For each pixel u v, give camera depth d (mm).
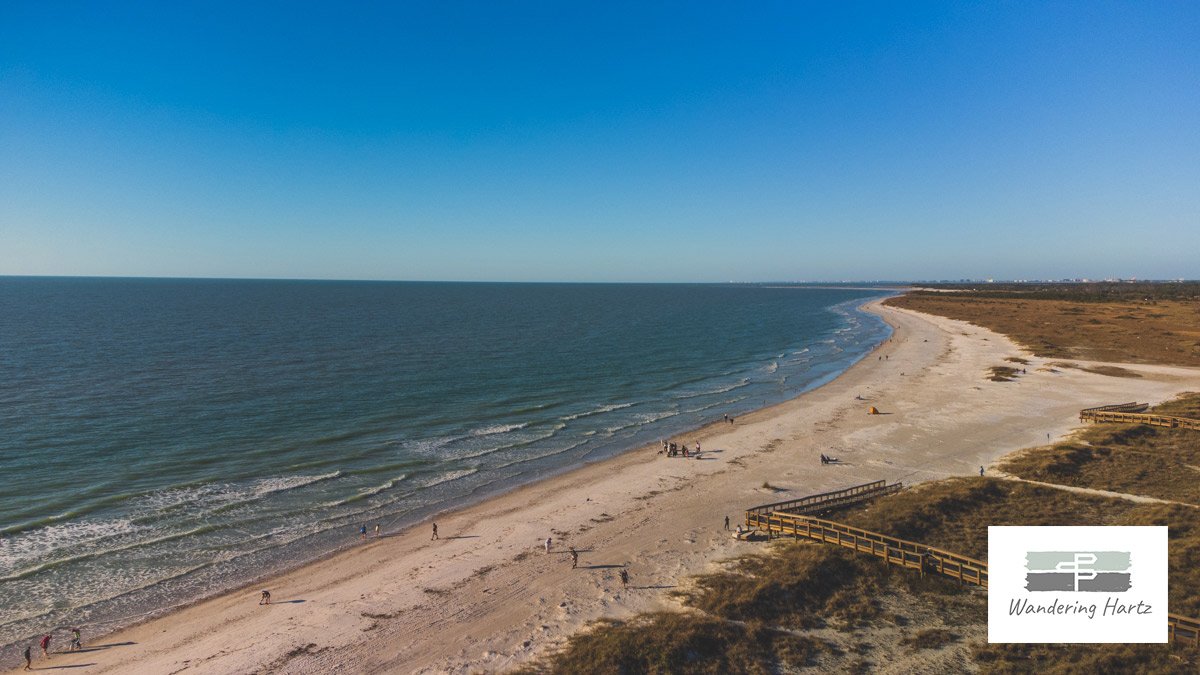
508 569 32406
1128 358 92812
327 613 28312
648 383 83750
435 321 163750
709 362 102625
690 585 29469
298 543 35656
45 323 133375
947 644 23656
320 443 53281
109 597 29531
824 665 22828
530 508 41062
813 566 29312
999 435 55031
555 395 75000
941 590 27438
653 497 42594
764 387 82000
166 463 46875
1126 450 47000
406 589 30484
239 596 30000
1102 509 35438
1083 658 21875
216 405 63812
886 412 65562
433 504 41875
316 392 71438
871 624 25328
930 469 46594
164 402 64188
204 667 24391
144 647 25781
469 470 48312
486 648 25188
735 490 43469
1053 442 51562
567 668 23078
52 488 41406
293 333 127938
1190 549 28344
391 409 65312
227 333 124000
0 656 25203
